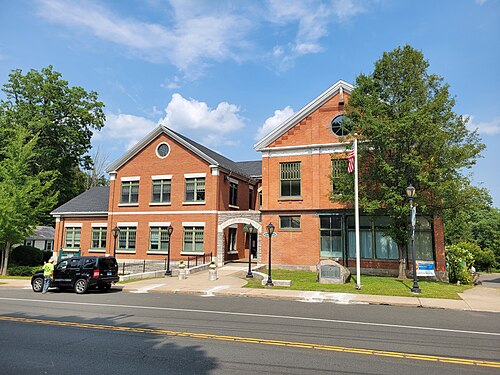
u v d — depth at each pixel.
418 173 18.14
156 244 30.02
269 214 25.75
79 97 44.38
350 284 18.47
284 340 8.06
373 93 19.75
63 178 45.09
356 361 6.63
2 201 27.77
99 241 32.44
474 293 16.73
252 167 38.72
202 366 6.30
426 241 22.02
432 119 18.48
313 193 24.75
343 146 24.44
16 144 31.03
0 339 8.23
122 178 31.91
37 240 52.59
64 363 6.51
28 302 14.31
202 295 16.36
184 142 30.02
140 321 10.27
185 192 29.77
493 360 6.80
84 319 10.61
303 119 25.88
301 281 19.59
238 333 8.74
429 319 10.88
